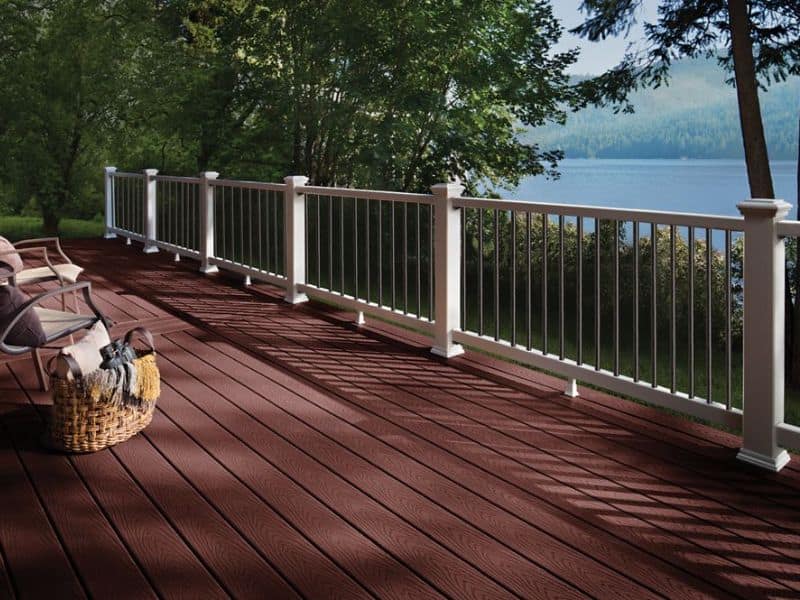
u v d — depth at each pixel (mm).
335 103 14602
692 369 3375
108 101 15805
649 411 3742
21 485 2879
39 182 15859
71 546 2439
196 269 8227
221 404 3814
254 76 15305
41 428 3473
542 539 2492
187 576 2270
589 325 11062
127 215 10516
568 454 3213
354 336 5266
